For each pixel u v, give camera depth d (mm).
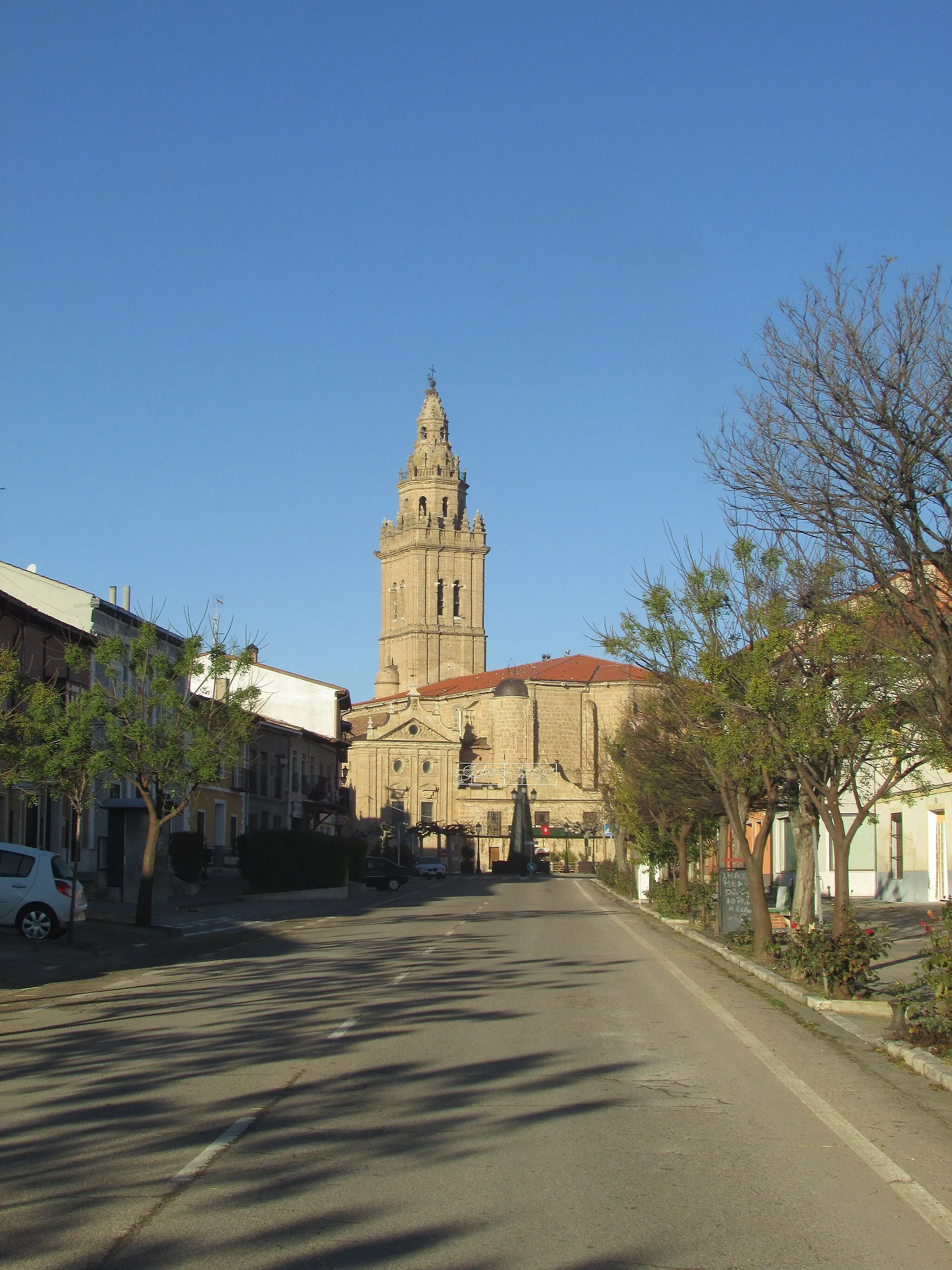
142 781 28203
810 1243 6469
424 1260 6000
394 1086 10328
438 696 121938
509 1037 13156
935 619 11641
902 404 11984
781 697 18297
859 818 18188
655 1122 9258
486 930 32531
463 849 105875
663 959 23562
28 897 24203
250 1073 10875
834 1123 9414
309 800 71562
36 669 35781
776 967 21031
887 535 12016
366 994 17156
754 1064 11930
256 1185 7254
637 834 44594
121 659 28688
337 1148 8172
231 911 39812
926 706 12938
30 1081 10508
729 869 28266
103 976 19734
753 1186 7570
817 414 12422
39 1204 6840
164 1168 7621
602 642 23719
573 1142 8523
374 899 53438
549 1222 6695
